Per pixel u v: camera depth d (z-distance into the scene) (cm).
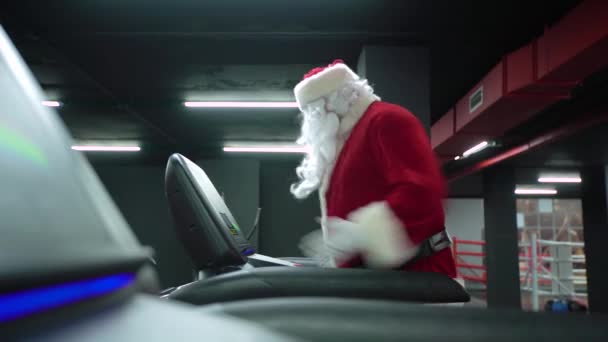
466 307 24
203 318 17
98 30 394
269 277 76
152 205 966
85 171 24
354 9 364
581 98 544
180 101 615
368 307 24
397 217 86
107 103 618
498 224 968
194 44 427
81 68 487
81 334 14
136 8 357
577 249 1496
